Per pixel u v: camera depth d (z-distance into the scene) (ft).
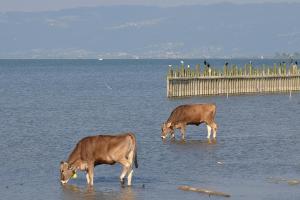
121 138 86.02
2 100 238.89
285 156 108.99
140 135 136.67
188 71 232.94
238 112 189.47
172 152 112.78
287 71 290.15
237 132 141.79
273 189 83.76
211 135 136.15
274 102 225.35
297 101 230.89
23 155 111.14
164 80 410.11
